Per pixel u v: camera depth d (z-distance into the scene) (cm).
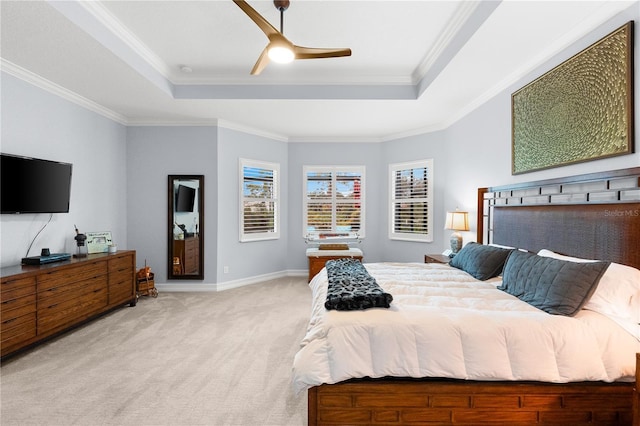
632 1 190
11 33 243
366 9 253
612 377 159
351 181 576
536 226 270
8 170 292
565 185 248
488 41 250
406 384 165
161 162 469
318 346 167
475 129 389
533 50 265
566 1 200
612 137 202
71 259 326
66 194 350
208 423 178
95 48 267
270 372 233
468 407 165
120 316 356
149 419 180
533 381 163
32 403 194
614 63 200
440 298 207
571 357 160
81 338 293
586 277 180
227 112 433
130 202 469
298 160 572
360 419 165
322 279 275
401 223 541
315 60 342
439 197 489
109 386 213
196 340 290
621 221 191
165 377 225
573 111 233
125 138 466
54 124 346
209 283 473
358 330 168
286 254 573
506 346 163
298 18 265
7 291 242
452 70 304
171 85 378
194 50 322
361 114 440
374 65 354
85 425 175
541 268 206
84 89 356
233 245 496
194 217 475
